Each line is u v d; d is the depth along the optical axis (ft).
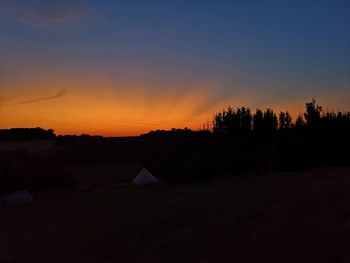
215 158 139.64
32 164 120.57
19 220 66.13
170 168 146.51
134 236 48.78
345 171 108.47
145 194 92.38
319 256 35.91
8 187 105.81
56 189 113.29
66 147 253.85
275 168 141.59
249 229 48.14
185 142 157.17
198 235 46.98
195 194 84.53
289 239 42.34
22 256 43.65
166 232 49.65
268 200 67.72
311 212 55.26
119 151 247.91
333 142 138.62
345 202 59.93
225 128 180.65
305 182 92.02
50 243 48.32
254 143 169.17
